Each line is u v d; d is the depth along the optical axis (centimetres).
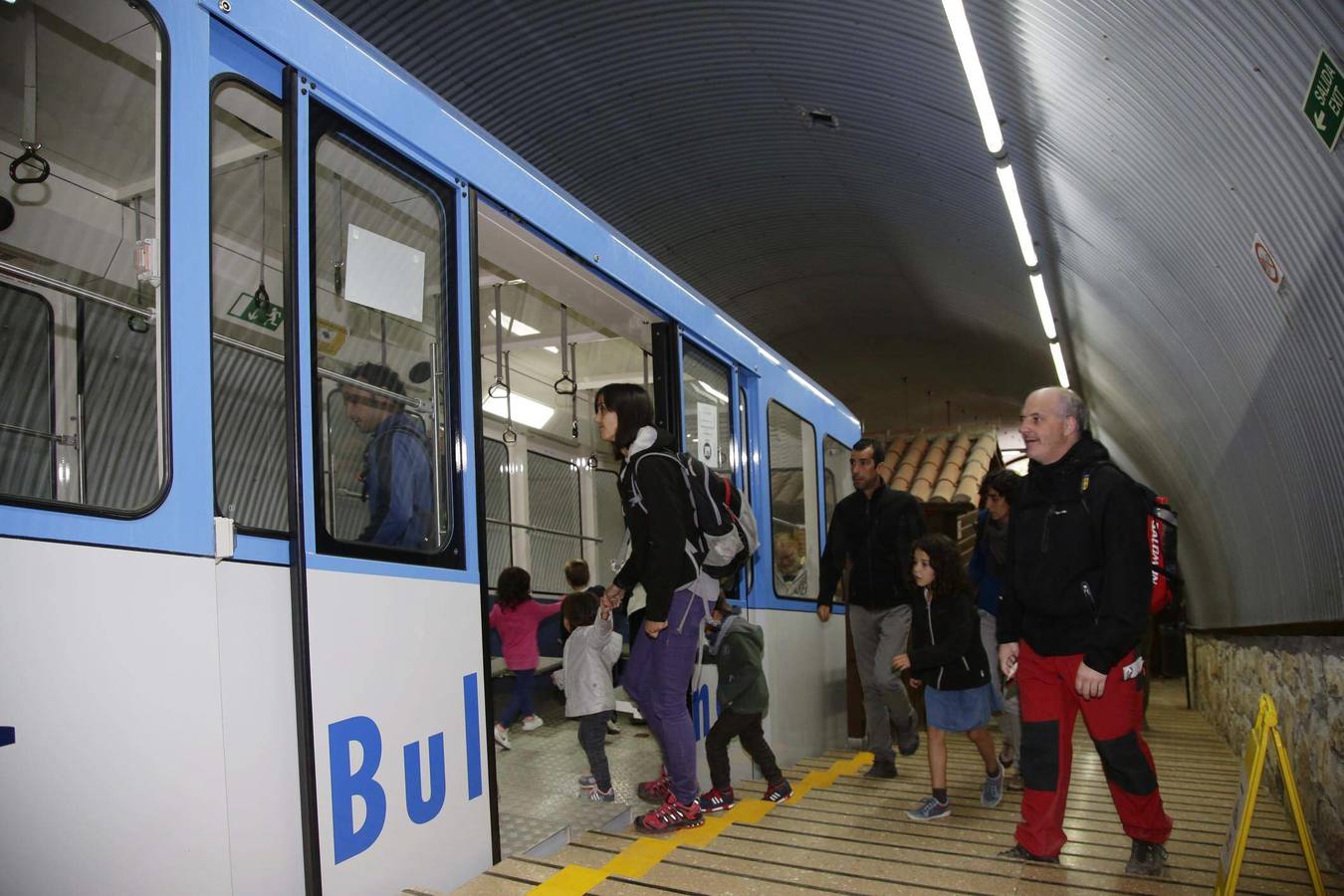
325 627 296
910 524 617
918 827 496
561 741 768
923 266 1434
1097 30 527
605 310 549
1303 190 455
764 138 1081
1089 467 397
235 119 300
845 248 1425
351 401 322
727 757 512
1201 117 517
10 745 224
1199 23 446
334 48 328
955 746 823
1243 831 335
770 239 1383
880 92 880
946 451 1966
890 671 618
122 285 263
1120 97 578
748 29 837
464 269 383
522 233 434
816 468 820
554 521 1066
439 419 362
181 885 252
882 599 627
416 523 342
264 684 278
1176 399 1003
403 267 352
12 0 272
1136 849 399
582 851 425
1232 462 852
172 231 264
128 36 270
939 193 1077
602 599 482
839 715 818
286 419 291
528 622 784
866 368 2159
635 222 1235
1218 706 1094
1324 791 473
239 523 284
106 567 243
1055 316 1327
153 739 249
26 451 253
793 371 785
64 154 271
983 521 650
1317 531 590
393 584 326
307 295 302
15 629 227
